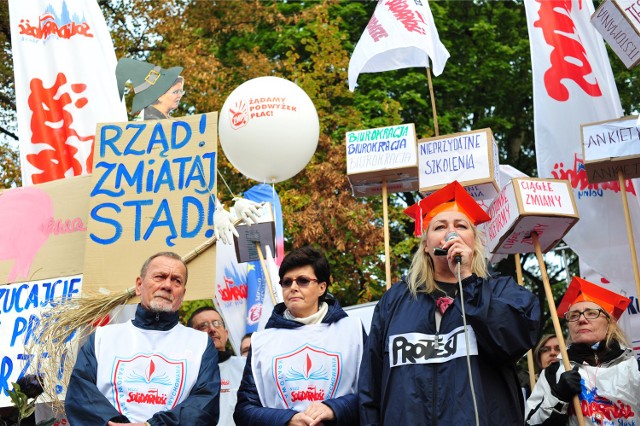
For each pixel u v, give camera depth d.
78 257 6.12
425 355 4.34
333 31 14.24
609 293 5.37
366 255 12.66
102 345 4.86
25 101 7.53
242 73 14.29
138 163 5.96
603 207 6.95
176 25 14.62
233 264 6.96
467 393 4.21
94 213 5.86
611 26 5.81
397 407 4.28
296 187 13.18
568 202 5.43
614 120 6.29
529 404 5.20
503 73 17.05
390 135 6.05
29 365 5.70
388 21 6.63
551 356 6.45
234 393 6.41
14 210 6.36
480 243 4.66
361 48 6.66
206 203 5.80
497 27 17.73
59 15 7.73
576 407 4.97
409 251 13.17
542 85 7.25
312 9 14.88
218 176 13.41
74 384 4.74
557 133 7.15
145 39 15.22
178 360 4.85
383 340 4.54
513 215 5.42
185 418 4.59
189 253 5.69
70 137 7.46
